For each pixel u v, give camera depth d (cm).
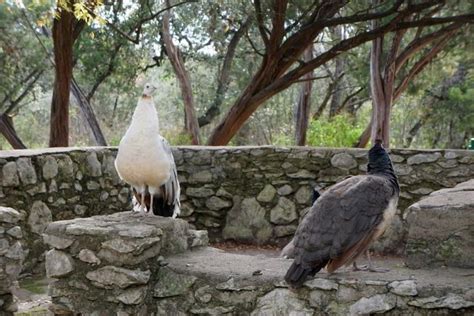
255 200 718
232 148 724
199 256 423
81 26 1143
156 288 401
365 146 1441
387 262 609
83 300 404
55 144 1146
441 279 370
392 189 374
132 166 437
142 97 438
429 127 2203
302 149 705
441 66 1805
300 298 377
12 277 461
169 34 1380
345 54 1669
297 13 1180
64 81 1127
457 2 1281
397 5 1045
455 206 392
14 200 586
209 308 391
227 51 1648
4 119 1550
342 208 368
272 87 1144
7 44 1578
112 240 397
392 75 1331
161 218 431
